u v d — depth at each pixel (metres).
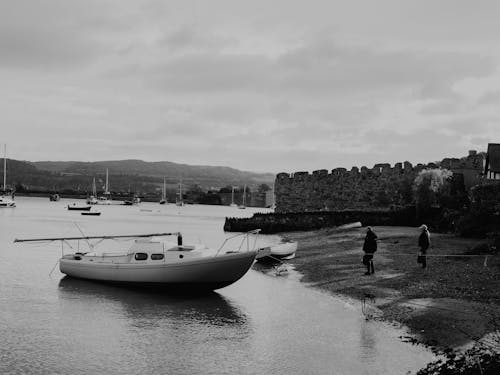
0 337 19.73
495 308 20.50
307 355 17.73
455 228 42.66
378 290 24.83
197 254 27.38
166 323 21.80
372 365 16.52
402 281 26.11
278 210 84.12
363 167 69.62
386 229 49.31
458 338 17.73
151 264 27.17
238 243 55.56
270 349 18.47
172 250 27.88
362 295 24.25
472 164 55.41
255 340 19.47
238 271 26.62
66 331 20.66
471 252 31.58
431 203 51.69
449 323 19.14
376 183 67.75
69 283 29.50
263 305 24.38
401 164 65.31
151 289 27.64
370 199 68.56
